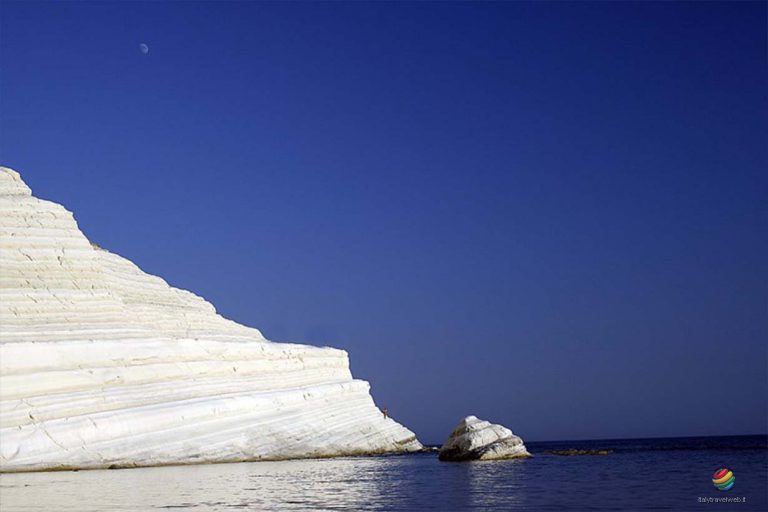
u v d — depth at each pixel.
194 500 25.62
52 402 40.12
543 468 41.88
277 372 56.66
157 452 42.91
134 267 61.41
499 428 51.53
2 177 48.38
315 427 55.75
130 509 23.30
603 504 24.22
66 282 46.94
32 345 40.44
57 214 48.47
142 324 50.88
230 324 64.00
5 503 24.91
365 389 66.94
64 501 25.34
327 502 25.20
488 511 22.67
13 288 44.22
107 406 42.50
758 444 86.19
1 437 37.81
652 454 57.88
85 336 44.09
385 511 22.80
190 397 47.44
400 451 63.59
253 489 29.38
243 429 49.12
